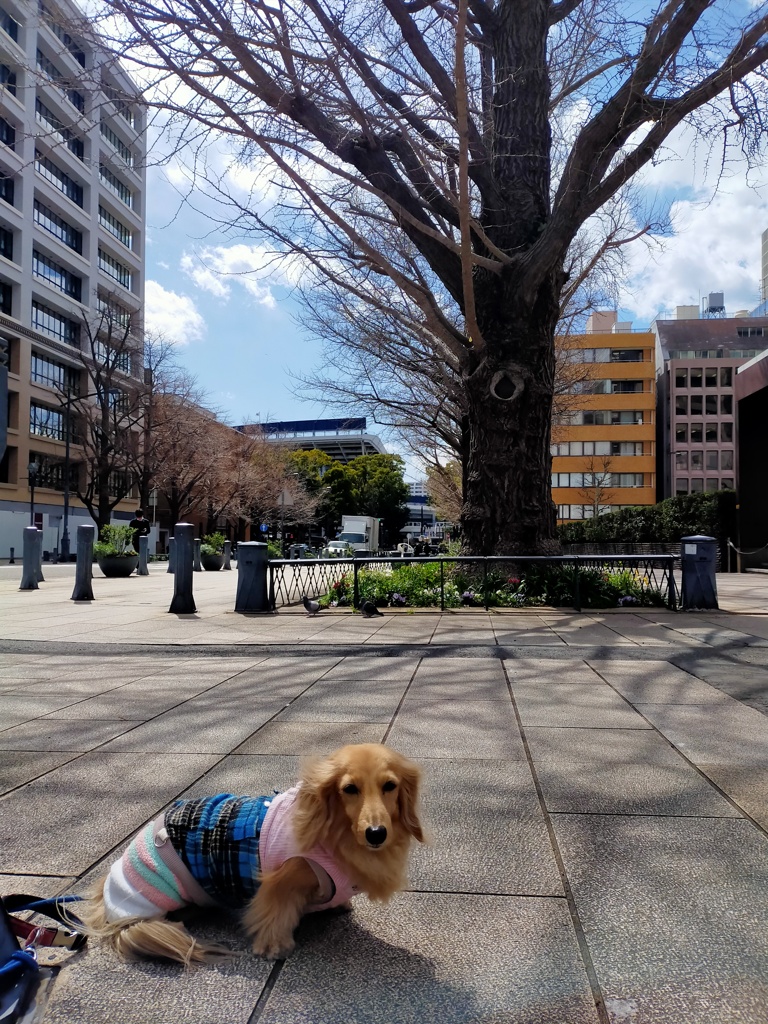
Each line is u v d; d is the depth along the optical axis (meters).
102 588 18.25
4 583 20.33
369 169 11.92
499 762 4.11
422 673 6.64
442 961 2.25
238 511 55.91
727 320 78.75
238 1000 2.07
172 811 2.49
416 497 114.75
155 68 10.10
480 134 13.05
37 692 6.06
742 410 24.64
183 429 44.94
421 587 12.62
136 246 60.72
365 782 2.18
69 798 3.59
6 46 33.81
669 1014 1.98
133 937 2.26
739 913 2.50
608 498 67.38
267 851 2.28
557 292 12.88
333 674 6.66
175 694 5.94
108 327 44.59
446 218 12.84
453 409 20.31
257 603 11.91
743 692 5.80
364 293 15.09
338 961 2.25
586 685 6.08
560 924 2.45
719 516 25.42
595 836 3.13
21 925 2.34
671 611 11.31
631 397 71.06
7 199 43.94
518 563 12.48
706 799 3.55
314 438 85.88
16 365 44.69
